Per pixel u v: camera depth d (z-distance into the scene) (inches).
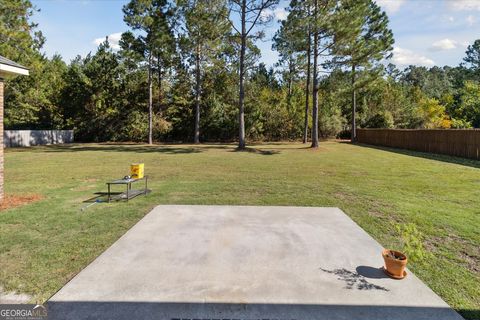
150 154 624.7
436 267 123.6
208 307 91.1
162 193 259.3
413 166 446.3
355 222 179.9
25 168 416.2
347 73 690.8
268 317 86.7
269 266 118.9
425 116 1112.2
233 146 861.8
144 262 121.6
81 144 944.3
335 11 638.5
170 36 893.2
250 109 1088.2
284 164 468.4
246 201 231.9
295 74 961.5
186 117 1082.1
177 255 128.4
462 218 191.2
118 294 98.0
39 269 117.6
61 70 1195.9
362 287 104.3
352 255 130.6
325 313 89.0
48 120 1067.3
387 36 847.7
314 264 121.3
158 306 91.5
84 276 110.2
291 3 686.5
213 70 1037.2
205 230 160.9
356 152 672.4
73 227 167.9
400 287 105.1
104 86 1063.0
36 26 742.5
